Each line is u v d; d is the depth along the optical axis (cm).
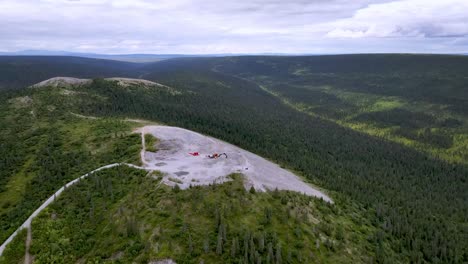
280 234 5531
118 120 12144
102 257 5259
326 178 10825
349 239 6156
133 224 5525
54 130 11194
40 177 8119
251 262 4841
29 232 6188
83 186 7256
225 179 6744
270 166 9806
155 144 9056
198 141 9644
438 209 10400
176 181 6688
